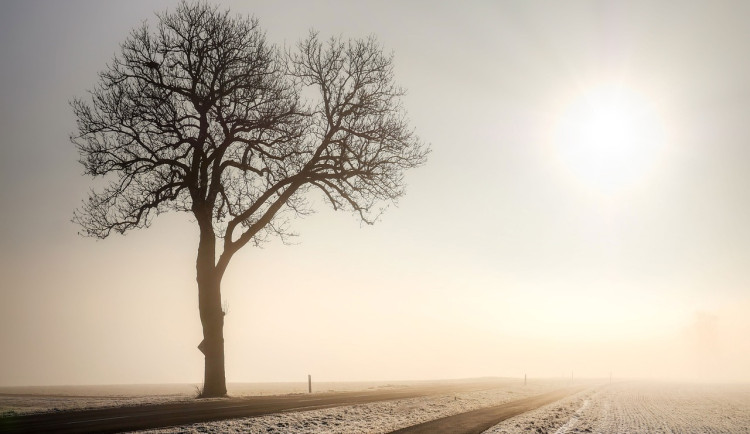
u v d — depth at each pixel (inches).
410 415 781.9
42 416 611.8
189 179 1079.0
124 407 743.1
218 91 1087.0
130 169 1075.9
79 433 468.1
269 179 1168.8
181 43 1103.0
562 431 727.1
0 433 466.9
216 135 1119.6
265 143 1140.5
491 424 729.6
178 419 584.4
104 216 1065.5
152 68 1099.3
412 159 1227.9
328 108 1184.2
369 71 1211.9
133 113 1056.8
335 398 1015.6
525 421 811.4
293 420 633.6
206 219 1077.1
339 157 1169.4
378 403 923.4
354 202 1196.5
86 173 1056.8
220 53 1107.3
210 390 1033.5
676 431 808.9
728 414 1214.3
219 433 508.4
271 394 1151.6
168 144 1085.1
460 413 876.6
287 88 1170.6
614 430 778.8
